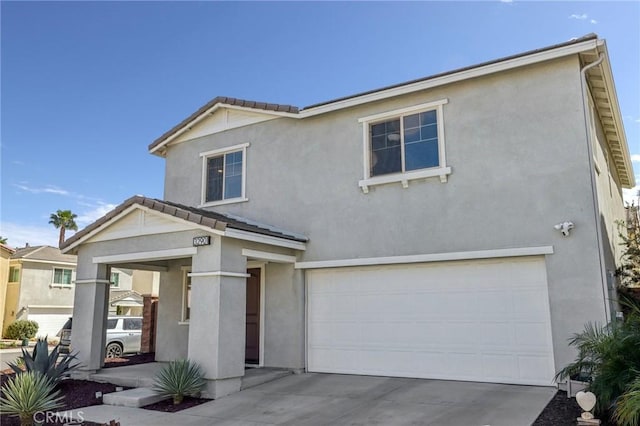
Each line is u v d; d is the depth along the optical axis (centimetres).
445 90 1126
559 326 939
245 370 1197
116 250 1217
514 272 1014
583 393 688
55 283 3638
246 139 1422
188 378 977
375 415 818
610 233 1235
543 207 987
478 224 1048
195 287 1052
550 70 1021
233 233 1031
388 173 1177
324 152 1277
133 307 3978
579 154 970
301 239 1237
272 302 1273
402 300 1129
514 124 1041
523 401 845
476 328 1038
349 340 1179
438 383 1023
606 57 990
